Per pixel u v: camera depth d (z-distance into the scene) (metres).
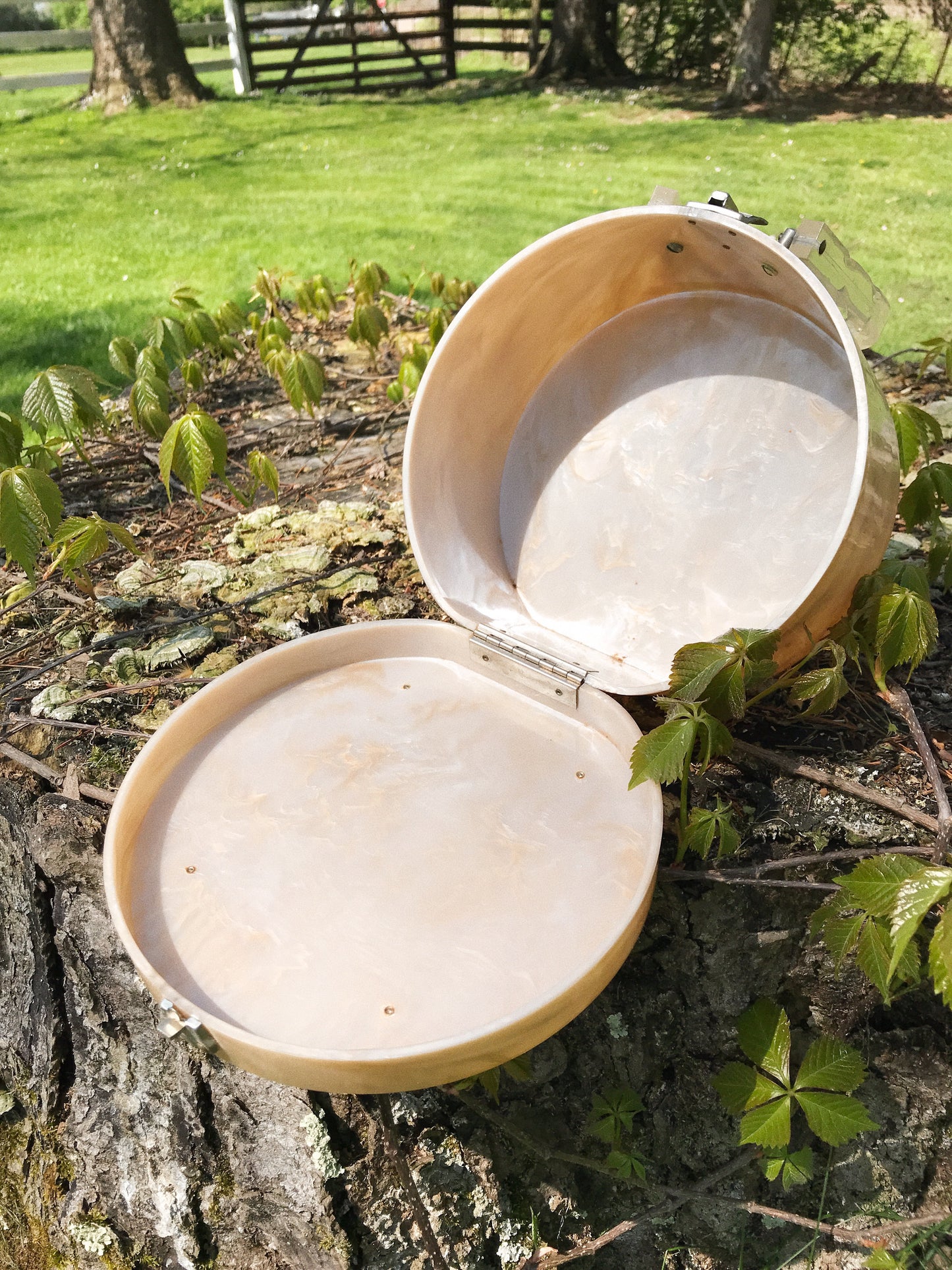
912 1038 1.24
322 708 1.30
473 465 1.44
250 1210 1.29
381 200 7.32
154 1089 1.33
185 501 2.21
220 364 3.03
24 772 1.37
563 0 11.40
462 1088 1.24
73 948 1.33
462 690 1.33
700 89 10.73
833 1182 1.27
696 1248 1.30
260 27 11.86
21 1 13.98
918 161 7.46
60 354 4.77
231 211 7.30
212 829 1.13
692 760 1.31
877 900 0.98
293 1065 0.85
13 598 1.77
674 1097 1.31
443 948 0.99
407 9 13.80
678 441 1.32
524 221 6.52
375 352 2.91
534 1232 1.23
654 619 1.29
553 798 1.16
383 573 1.82
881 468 1.10
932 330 4.15
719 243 1.14
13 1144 1.51
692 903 1.22
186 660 1.58
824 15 9.81
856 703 1.41
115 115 11.24
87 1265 1.40
